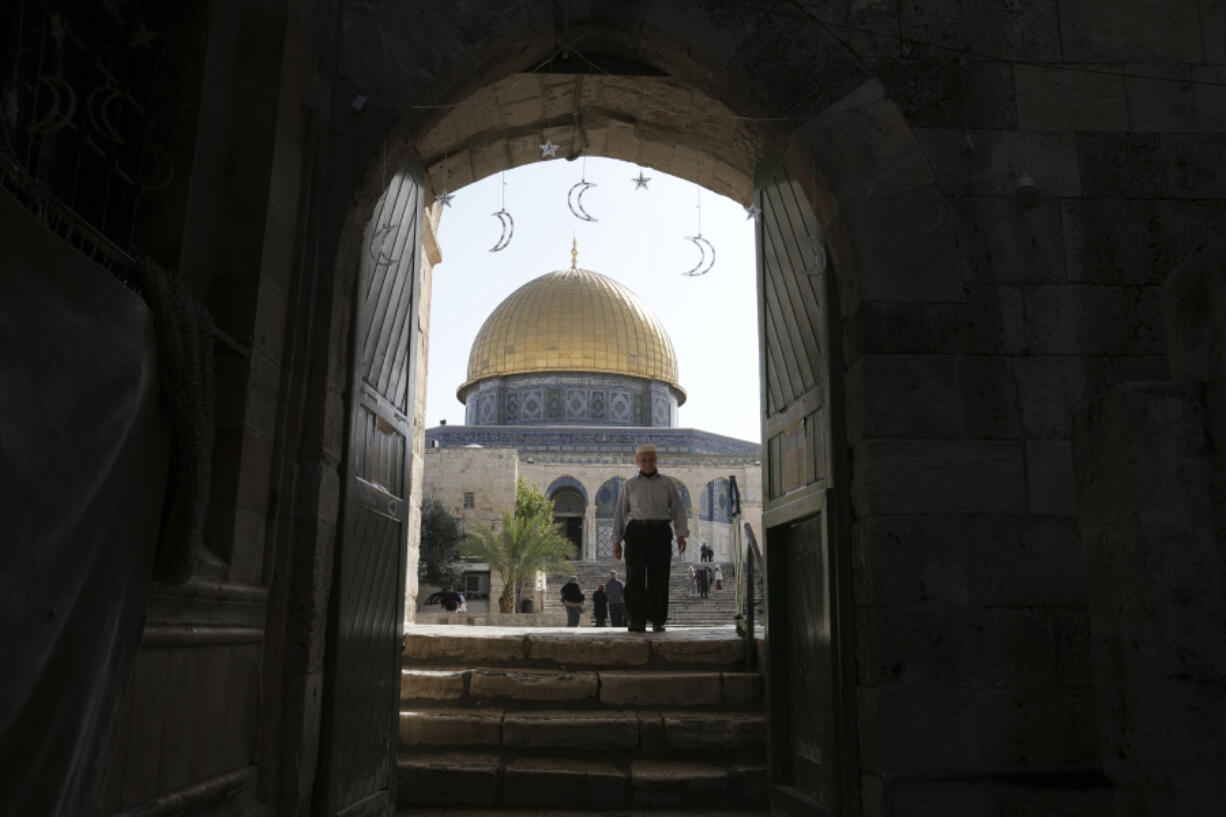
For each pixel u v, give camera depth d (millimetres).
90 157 3449
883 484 4379
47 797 2186
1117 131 4922
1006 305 4648
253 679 3836
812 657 4918
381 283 5051
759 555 6844
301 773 3920
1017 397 4543
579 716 5801
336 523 4324
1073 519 4422
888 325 4566
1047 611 4320
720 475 41531
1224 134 4949
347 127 4555
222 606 3551
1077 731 4207
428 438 44344
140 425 2639
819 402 4906
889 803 4074
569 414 46062
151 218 3674
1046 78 4961
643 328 47688
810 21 4926
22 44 3090
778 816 5059
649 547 7855
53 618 2199
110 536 2486
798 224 5344
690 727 5672
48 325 2203
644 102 6039
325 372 4262
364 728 4594
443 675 6094
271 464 4059
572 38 4938
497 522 34031
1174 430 2543
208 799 3361
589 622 29891
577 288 47812
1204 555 2480
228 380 3787
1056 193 4816
